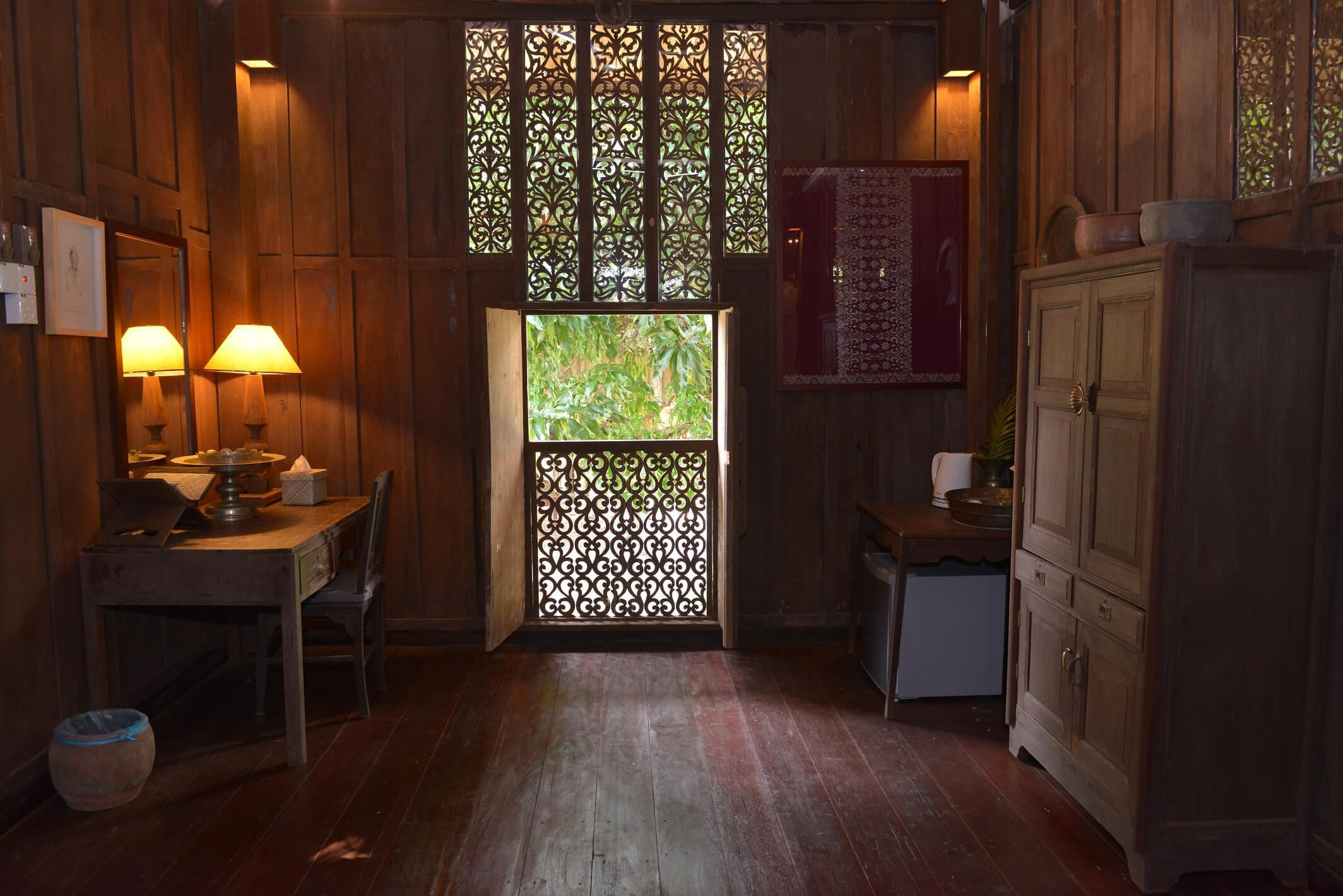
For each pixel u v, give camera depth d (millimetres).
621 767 3547
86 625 3508
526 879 2797
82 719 3365
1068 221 4043
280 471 4887
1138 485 2719
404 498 4941
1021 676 3555
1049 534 3297
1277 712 2707
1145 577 2666
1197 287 2570
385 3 4715
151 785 3398
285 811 3201
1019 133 4645
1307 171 2678
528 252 4883
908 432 5043
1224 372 2598
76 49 3535
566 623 5004
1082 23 3945
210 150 4598
